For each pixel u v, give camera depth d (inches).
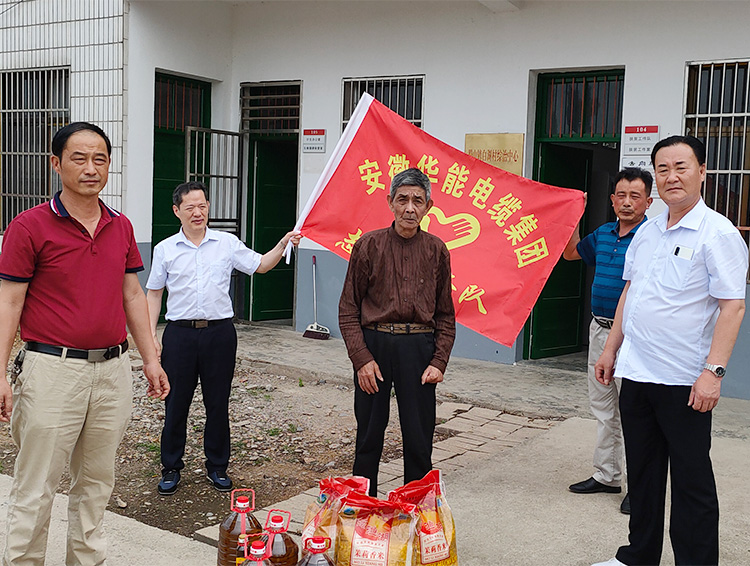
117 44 351.3
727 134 278.4
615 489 179.2
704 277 126.2
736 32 273.1
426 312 146.6
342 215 183.0
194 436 222.8
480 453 210.5
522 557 145.4
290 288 419.2
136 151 358.0
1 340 117.6
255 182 396.8
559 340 343.0
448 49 331.3
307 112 369.4
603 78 307.9
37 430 120.2
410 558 110.8
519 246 179.9
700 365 127.0
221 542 117.0
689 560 129.3
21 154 398.6
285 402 261.9
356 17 352.8
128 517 165.2
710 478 128.1
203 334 175.9
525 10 311.9
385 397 149.3
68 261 120.2
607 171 370.6
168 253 175.8
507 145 319.9
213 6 379.6
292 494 182.1
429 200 146.3
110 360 125.7
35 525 121.5
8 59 396.5
